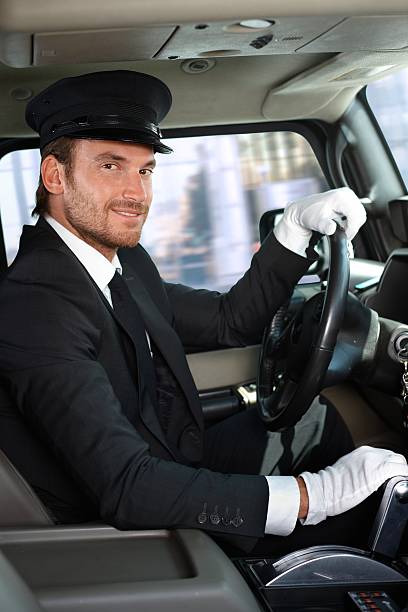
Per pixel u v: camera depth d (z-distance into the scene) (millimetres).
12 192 2553
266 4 1191
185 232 3490
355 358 1904
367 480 1416
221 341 2025
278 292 1956
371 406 2193
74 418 1341
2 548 1254
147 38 1261
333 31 1317
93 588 1094
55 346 1391
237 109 2420
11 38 1195
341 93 2459
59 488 1489
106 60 1385
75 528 1309
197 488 1333
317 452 1940
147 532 1319
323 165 2789
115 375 1523
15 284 1479
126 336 1566
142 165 1612
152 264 1959
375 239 2840
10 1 1138
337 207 1815
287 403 1836
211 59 1980
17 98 2072
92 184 1577
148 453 1373
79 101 1552
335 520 1604
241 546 1348
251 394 2471
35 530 1290
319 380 1700
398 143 2748
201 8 1177
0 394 1484
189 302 2047
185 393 1708
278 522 1373
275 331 2068
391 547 1447
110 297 1612
